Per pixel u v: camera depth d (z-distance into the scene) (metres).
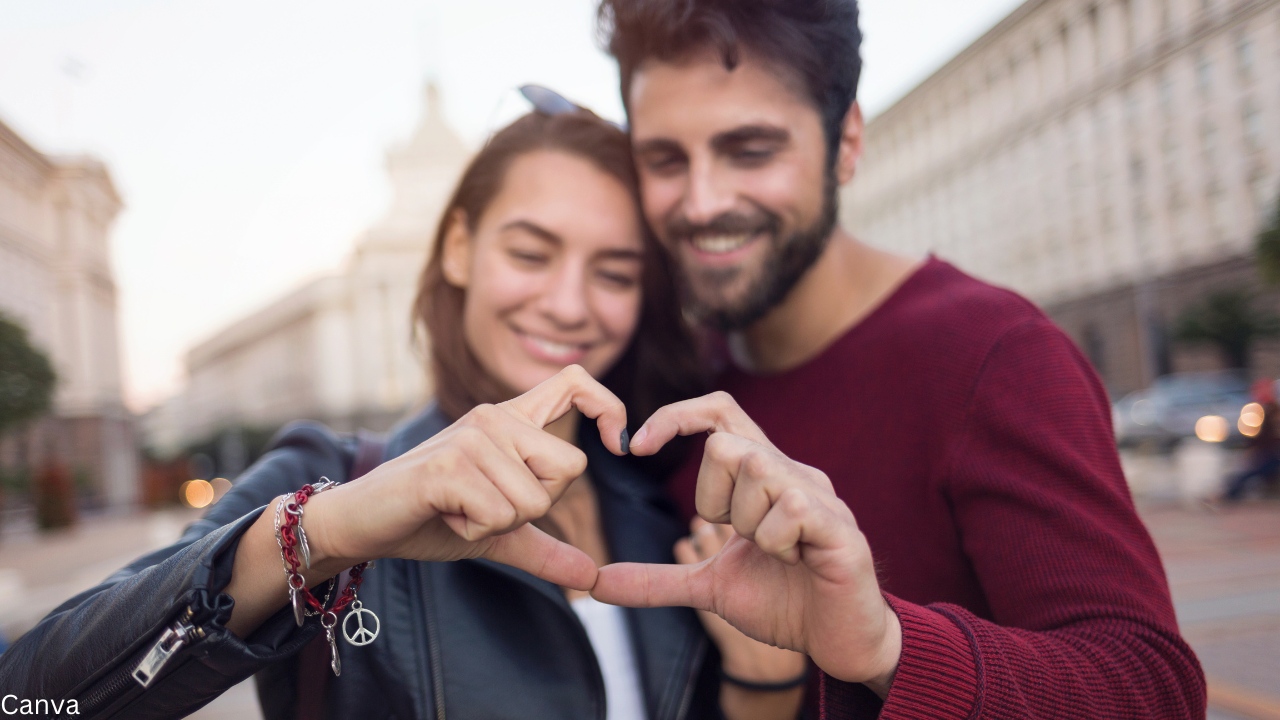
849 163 1.54
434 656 1.16
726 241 1.40
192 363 104.06
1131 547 1.03
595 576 0.91
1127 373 28.69
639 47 1.35
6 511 29.97
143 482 43.19
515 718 1.16
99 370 43.66
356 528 0.82
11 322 23.94
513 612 1.22
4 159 37.03
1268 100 21.00
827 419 1.42
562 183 1.39
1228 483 11.58
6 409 23.38
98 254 44.81
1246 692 4.06
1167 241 26.11
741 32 1.32
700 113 1.33
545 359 1.42
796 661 1.32
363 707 1.16
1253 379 23.48
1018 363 1.20
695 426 0.87
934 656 0.81
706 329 1.72
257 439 59.66
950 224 38.50
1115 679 0.88
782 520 0.75
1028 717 0.82
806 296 1.50
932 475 1.26
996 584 1.09
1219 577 6.85
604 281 1.47
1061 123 30.73
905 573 1.30
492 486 0.77
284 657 0.88
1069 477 1.09
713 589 0.89
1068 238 30.98
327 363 60.78
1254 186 22.05
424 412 1.49
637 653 1.36
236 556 0.88
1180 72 24.28
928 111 39.94
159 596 0.85
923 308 1.37
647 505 1.53
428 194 56.41
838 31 1.38
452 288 1.51
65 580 12.63
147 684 0.84
